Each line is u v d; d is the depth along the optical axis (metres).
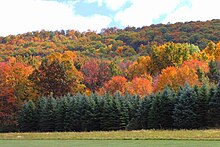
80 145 32.69
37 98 83.69
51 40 196.88
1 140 42.44
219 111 56.72
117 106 65.06
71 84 87.25
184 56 114.19
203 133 41.47
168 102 60.78
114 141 36.41
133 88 91.94
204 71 91.38
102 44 192.25
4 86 83.69
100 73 114.31
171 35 183.88
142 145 30.92
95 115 66.25
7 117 81.31
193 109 58.16
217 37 170.88
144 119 62.72
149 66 117.62
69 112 68.25
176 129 55.84
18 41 183.00
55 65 87.00
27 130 71.56
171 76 83.50
